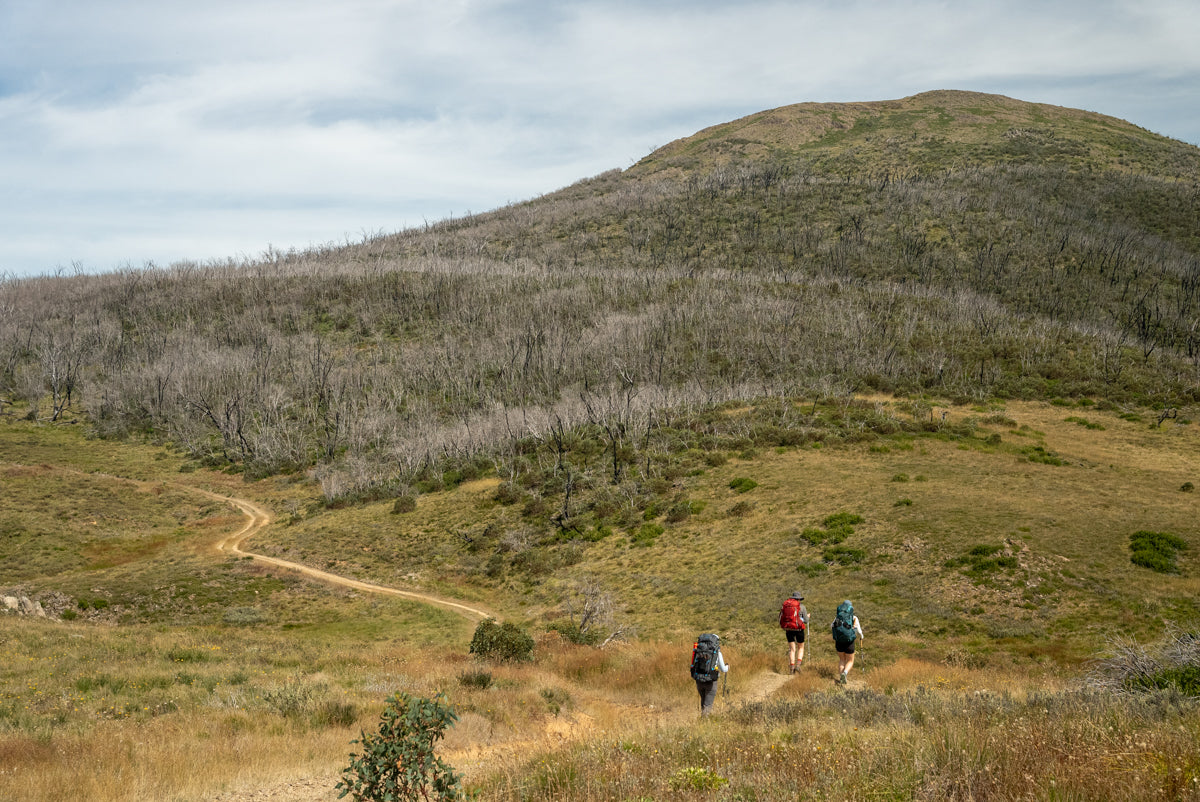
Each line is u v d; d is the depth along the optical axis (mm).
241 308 141000
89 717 13898
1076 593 28500
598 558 47344
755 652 24266
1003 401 71625
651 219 182375
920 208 160750
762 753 8117
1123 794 5457
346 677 19500
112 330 130375
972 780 6129
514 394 88625
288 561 55062
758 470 54625
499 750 12148
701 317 104062
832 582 34312
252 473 81438
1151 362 81500
